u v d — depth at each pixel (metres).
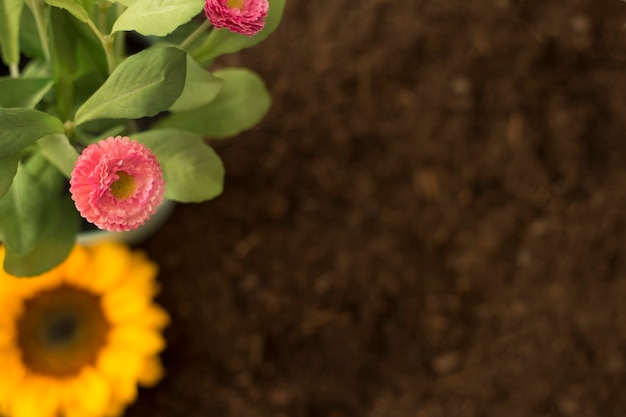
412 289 0.94
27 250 0.64
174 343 0.90
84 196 0.54
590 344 0.94
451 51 0.98
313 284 0.93
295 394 0.91
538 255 0.95
